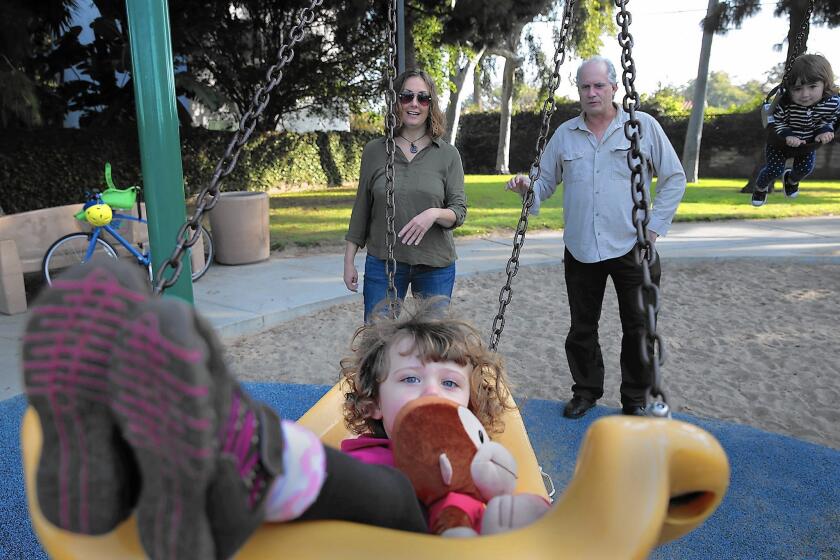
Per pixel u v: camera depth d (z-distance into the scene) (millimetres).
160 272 1749
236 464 965
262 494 1023
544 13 15320
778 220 11641
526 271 7879
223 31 14203
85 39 14109
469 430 1615
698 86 19984
